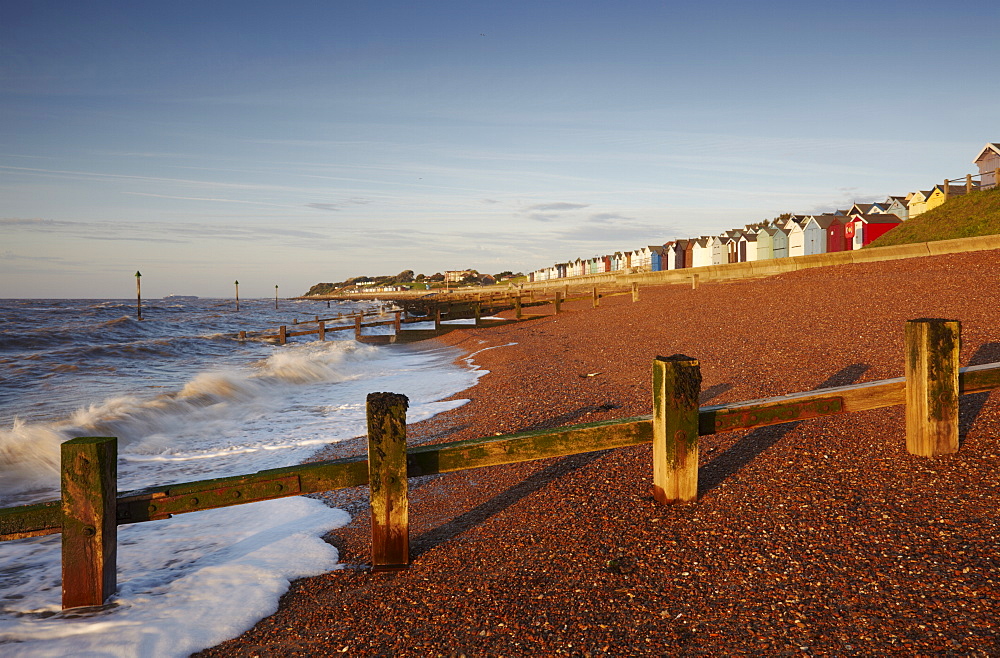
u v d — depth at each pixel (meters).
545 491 5.36
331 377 16.09
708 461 5.48
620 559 3.95
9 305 77.50
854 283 17.33
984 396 6.08
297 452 7.98
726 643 2.98
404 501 4.15
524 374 12.24
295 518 5.58
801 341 10.58
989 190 34.53
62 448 3.73
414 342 29.08
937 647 2.78
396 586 3.92
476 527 4.77
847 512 4.21
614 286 53.34
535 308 41.22
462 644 3.19
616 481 5.36
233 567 4.38
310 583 4.12
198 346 26.78
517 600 3.59
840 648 2.84
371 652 3.21
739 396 7.72
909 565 3.49
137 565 4.51
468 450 4.30
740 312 15.85
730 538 4.06
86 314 52.72
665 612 3.32
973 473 4.53
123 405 10.52
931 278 15.48
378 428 4.09
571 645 3.09
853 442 5.44
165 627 3.55
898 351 8.78
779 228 55.19
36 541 5.28
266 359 21.06
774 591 3.40
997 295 11.98
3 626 3.56
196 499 4.01
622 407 8.31
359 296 196.88
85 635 3.46
